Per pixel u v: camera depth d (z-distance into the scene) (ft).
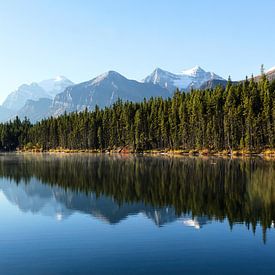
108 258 86.89
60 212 140.46
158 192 177.17
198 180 212.43
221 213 130.31
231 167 283.38
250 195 162.30
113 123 638.12
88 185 209.15
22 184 221.05
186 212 133.39
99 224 119.96
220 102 503.61
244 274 76.64
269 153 420.36
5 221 127.13
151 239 101.71
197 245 95.71
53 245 97.81
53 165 355.15
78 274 77.97
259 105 468.34
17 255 90.12
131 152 592.60
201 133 503.61
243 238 101.14
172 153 526.57
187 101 542.16
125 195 172.86
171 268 80.23
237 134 468.34
